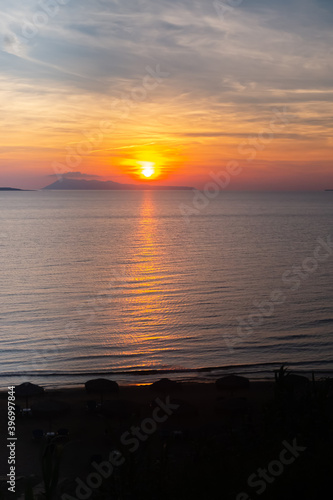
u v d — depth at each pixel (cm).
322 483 631
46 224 17150
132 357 3938
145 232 14525
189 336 4522
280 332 4650
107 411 2188
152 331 4684
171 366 3728
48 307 5641
